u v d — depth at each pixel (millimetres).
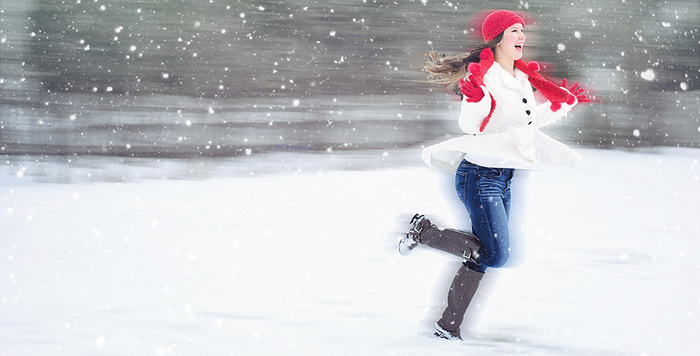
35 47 13812
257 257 6266
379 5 15398
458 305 4219
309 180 11031
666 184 11023
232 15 14992
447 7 15633
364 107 15148
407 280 5586
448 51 15633
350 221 7902
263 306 4855
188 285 5363
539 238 7102
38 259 6105
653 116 16719
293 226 7609
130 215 8125
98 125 13688
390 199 9281
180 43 14594
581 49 16688
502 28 4242
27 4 13938
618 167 12930
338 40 15312
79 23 14148
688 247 6805
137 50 14398
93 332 4297
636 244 6902
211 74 14633
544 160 4324
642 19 16672
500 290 5316
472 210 4180
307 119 14688
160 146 13672
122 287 5289
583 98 4473
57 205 8719
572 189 10453
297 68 15133
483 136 4133
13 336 4215
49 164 12273
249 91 14820
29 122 13477
